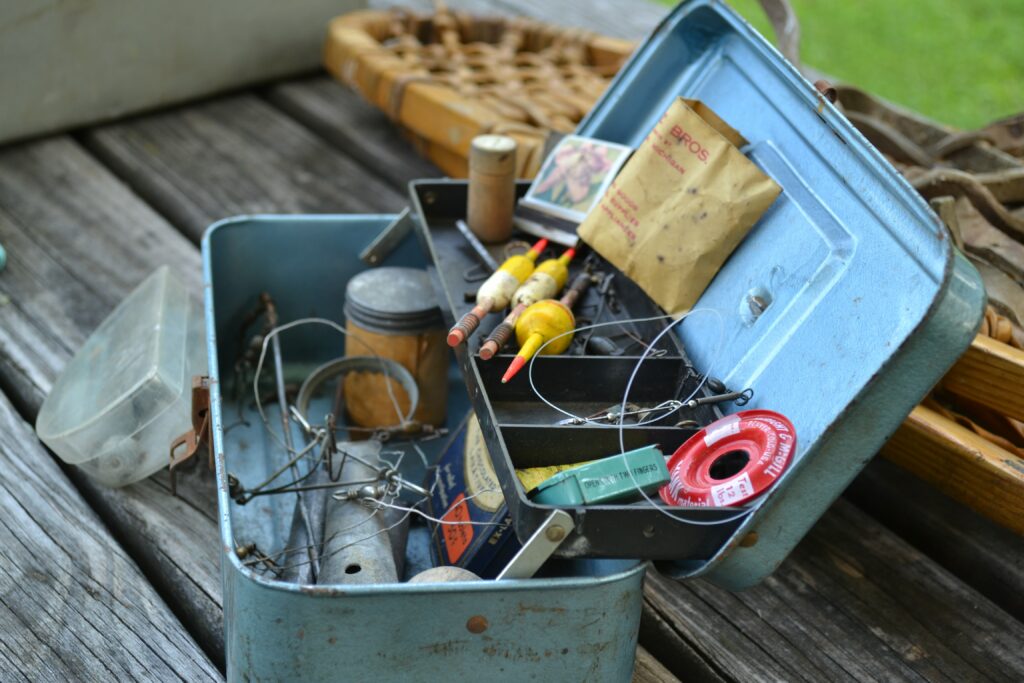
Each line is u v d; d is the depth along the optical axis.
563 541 1.23
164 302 1.91
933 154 2.32
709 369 1.50
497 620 1.26
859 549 1.80
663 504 1.31
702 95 1.82
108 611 1.60
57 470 1.85
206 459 1.88
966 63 5.25
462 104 2.50
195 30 2.90
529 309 1.55
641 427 1.41
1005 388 1.61
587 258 1.80
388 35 3.01
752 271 1.51
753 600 1.69
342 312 2.15
